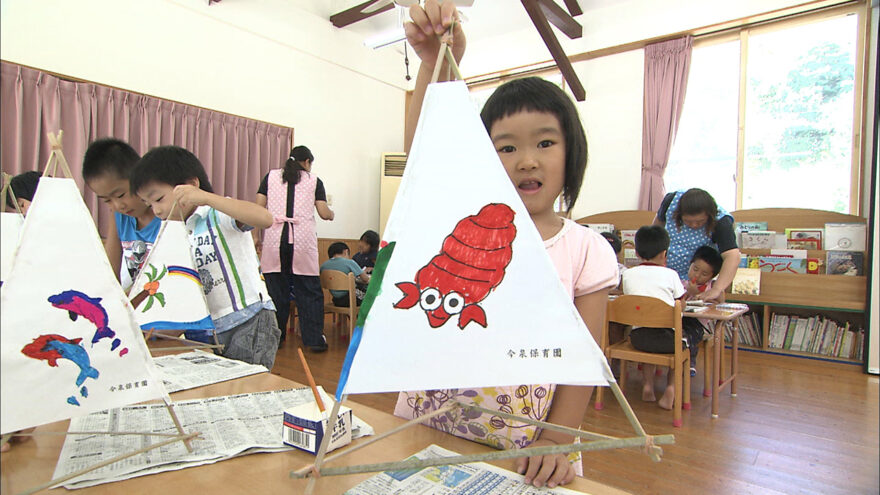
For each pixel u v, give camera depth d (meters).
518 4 4.92
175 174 1.10
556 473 0.54
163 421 0.70
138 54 3.67
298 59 4.92
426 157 0.44
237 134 4.29
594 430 2.13
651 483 1.65
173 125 3.80
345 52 5.39
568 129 0.67
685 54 4.33
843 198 3.79
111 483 0.53
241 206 1.15
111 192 1.19
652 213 4.44
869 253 3.25
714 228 2.67
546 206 0.68
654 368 2.63
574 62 4.98
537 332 0.42
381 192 5.75
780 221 3.92
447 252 0.43
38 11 3.15
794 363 3.45
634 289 2.52
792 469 1.76
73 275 0.52
